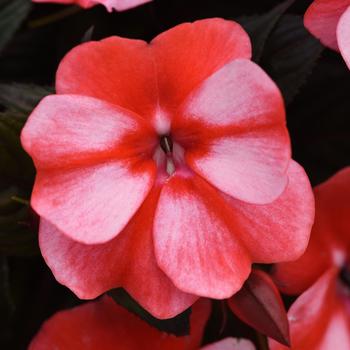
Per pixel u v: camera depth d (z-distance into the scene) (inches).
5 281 13.9
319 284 13.1
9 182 13.0
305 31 13.5
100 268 11.9
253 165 11.6
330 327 13.5
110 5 12.2
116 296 12.9
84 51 11.6
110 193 11.7
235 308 12.6
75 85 11.6
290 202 11.9
